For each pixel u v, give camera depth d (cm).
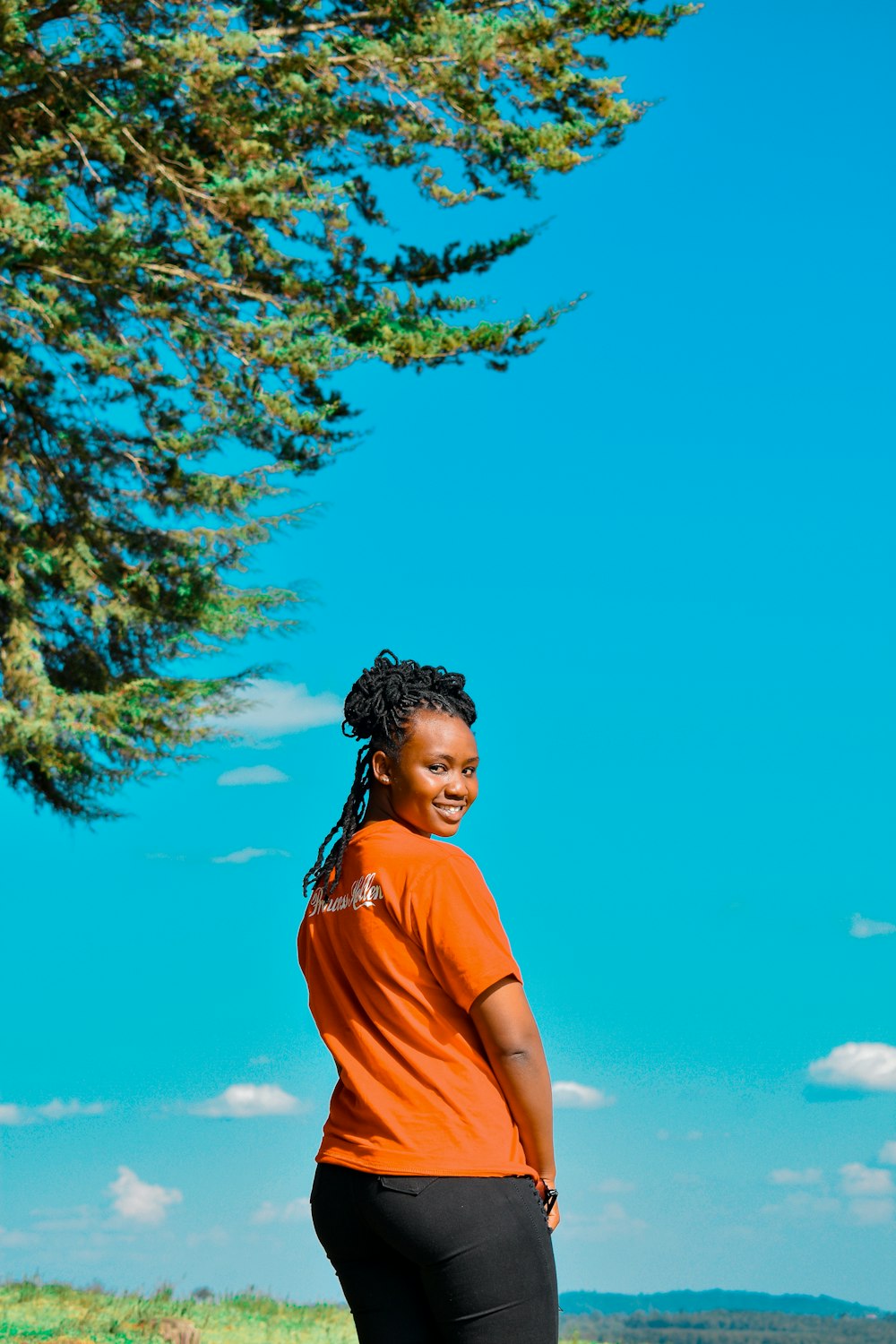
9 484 1200
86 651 1228
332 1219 224
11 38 1062
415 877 224
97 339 1111
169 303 1125
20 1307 859
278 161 1133
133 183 1178
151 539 1201
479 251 1148
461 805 245
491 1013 214
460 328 1108
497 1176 211
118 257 1055
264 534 1210
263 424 1129
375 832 238
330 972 237
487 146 1152
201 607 1195
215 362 1124
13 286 1123
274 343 1098
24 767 1197
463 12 1180
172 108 1143
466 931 217
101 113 1098
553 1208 220
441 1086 216
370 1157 215
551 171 1154
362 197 1212
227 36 1087
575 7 1104
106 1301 907
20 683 1119
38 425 1208
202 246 1103
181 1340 765
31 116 1128
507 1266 207
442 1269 208
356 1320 226
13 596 1152
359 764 252
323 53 1116
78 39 1118
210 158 1160
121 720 1130
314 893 250
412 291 1159
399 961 222
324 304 1140
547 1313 210
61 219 1095
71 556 1173
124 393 1183
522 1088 214
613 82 1155
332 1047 233
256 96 1146
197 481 1155
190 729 1166
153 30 1131
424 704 245
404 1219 209
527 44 1124
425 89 1141
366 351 1091
